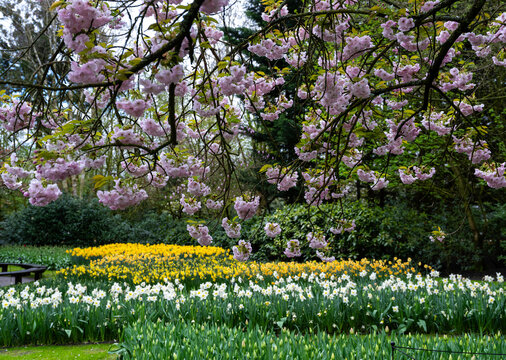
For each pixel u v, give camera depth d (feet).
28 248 45.09
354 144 13.10
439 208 34.86
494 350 10.36
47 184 8.31
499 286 18.69
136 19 7.26
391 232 32.99
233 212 30.89
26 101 9.50
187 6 6.73
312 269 25.48
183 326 13.00
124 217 55.21
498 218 31.68
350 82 9.89
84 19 6.46
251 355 10.05
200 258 32.81
